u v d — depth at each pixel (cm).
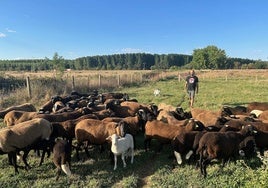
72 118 1191
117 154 905
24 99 2027
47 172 898
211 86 3538
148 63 15012
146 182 841
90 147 1103
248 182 737
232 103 2058
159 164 934
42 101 2023
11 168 938
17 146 887
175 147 906
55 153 833
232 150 857
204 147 834
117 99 1642
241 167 850
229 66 11931
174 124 1114
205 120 1216
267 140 947
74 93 1930
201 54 10975
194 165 913
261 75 6169
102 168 923
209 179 804
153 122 1034
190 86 1823
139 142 1165
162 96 2498
